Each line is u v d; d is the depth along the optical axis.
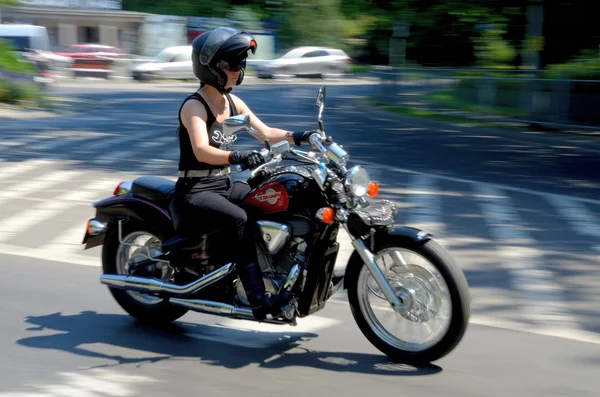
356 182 4.33
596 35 21.67
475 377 4.32
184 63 38.00
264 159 4.29
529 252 7.09
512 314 5.43
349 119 20.83
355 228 4.34
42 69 32.56
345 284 4.64
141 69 37.31
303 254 4.51
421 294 4.41
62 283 6.10
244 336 4.99
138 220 5.12
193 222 4.73
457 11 22.23
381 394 4.11
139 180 5.25
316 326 5.16
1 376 4.34
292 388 4.19
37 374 4.38
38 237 7.59
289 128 18.14
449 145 15.62
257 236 4.55
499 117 19.62
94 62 38.16
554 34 21.88
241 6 37.44
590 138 16.72
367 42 45.81
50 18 45.75
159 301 5.19
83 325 5.18
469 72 20.59
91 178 11.01
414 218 8.52
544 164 13.09
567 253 7.05
